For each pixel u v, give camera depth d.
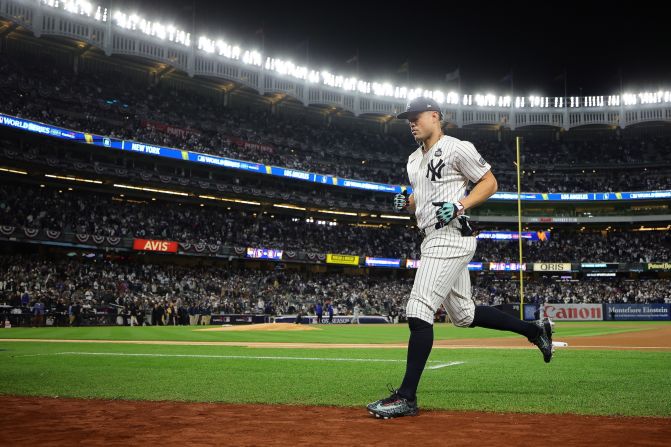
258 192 51.81
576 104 68.00
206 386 6.58
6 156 39.22
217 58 54.84
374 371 8.59
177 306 40.50
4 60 45.09
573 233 65.00
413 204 5.65
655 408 4.80
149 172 45.88
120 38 48.88
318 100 61.28
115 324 37.59
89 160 45.88
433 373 8.09
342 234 59.16
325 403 5.24
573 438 3.47
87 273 41.25
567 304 52.50
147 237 45.59
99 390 6.20
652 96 65.81
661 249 60.41
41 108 43.94
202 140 52.09
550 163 67.50
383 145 66.62
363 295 52.88
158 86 55.19
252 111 61.31
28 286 36.72
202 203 52.25
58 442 3.39
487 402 5.21
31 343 17.88
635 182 64.25
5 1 42.50
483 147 69.81
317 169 57.59
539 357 11.56
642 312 52.25
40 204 42.38
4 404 5.14
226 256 47.97
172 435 3.62
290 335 25.28
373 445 3.28
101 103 48.19
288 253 51.28
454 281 5.05
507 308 53.34
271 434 3.65
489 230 63.88
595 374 7.93
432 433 3.67
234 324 42.25
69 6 45.84
